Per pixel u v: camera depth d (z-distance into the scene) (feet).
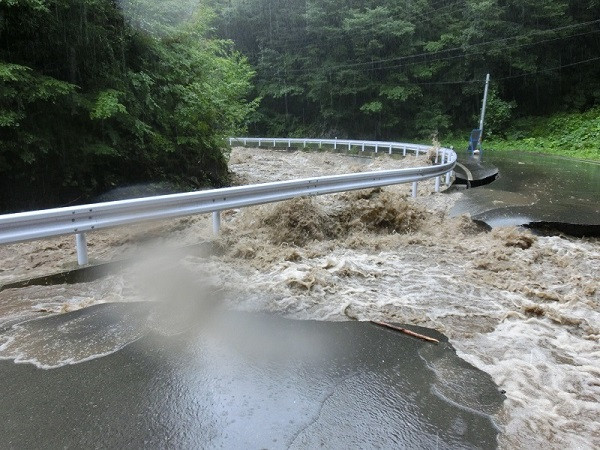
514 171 56.44
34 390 12.25
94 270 21.76
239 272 22.11
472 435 10.64
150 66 42.52
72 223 20.54
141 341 15.12
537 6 120.26
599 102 122.11
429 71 130.52
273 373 13.24
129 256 23.89
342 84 135.54
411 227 31.24
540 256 25.57
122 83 37.55
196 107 45.14
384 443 10.32
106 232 29.32
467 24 129.18
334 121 142.92
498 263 24.11
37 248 26.16
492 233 29.01
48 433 10.53
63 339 15.24
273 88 144.46
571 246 27.04
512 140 117.60
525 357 14.42
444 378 13.10
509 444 10.37
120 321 16.71
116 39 38.29
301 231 27.84
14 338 15.29
